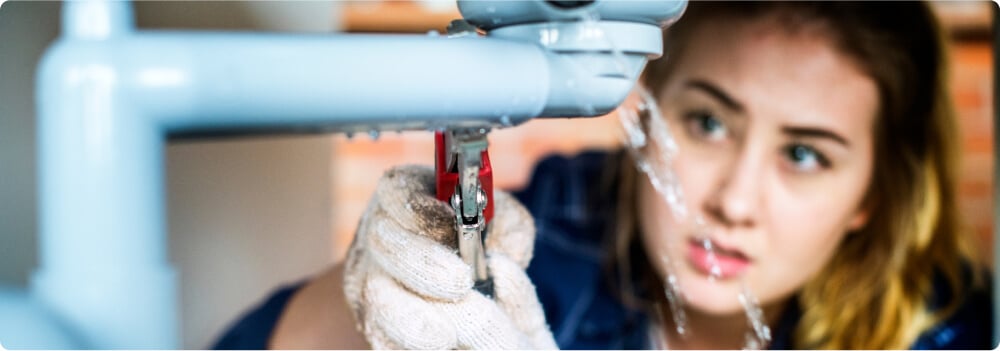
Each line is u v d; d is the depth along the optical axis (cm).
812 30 94
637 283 109
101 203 22
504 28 31
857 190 99
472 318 41
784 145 96
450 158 37
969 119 144
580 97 30
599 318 109
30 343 21
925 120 103
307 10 86
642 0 30
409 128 28
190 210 71
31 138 49
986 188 145
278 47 23
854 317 103
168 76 22
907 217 103
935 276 107
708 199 98
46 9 50
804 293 103
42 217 23
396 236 41
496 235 47
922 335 104
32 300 23
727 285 100
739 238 98
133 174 22
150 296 23
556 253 114
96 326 22
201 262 73
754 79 95
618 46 31
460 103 26
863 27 95
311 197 95
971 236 119
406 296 42
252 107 23
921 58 101
